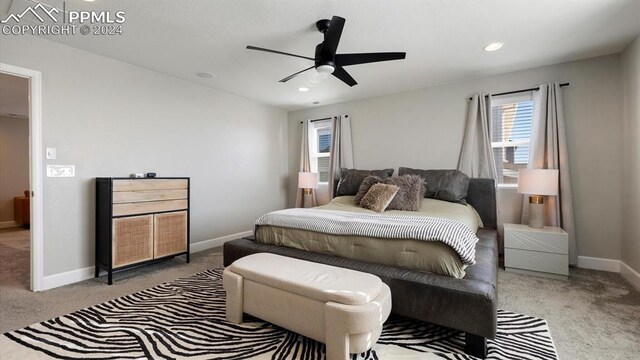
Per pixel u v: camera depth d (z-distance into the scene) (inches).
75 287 102.3
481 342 62.2
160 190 122.5
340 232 86.7
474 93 145.0
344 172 171.0
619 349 65.0
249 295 73.7
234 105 174.9
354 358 62.4
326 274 68.9
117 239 107.7
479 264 78.8
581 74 122.0
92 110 113.4
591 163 120.6
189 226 137.8
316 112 203.9
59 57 104.7
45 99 101.1
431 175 140.4
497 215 135.4
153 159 134.0
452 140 151.3
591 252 121.3
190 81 149.2
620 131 114.7
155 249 120.1
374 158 176.9
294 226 96.4
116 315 80.9
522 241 115.3
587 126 121.1
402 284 69.1
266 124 198.5
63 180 105.6
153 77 134.0
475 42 105.7
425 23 92.6
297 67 130.3
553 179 112.8
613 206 117.0
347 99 184.1
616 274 113.8
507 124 140.4
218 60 122.0
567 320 78.0
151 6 83.0
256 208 191.5
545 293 96.0
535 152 129.2
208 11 85.8
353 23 92.4
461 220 102.6
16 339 68.6
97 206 112.8
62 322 76.8
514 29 96.3
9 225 231.9
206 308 85.4
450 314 63.4
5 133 232.4
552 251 110.2
